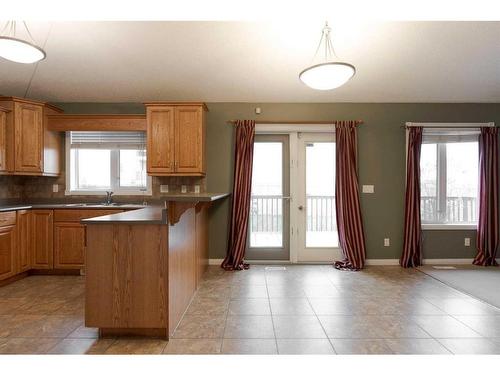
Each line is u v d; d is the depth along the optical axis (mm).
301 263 4402
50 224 3805
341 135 4254
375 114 4379
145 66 3619
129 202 4418
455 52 3357
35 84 3930
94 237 2174
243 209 4211
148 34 3092
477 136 4402
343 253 4266
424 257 4395
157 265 2184
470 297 3012
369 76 3795
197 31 3064
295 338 2197
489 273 3873
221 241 4352
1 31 2934
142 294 2184
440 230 4402
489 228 4273
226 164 4379
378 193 4387
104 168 4520
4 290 3250
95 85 3984
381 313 2627
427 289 3254
